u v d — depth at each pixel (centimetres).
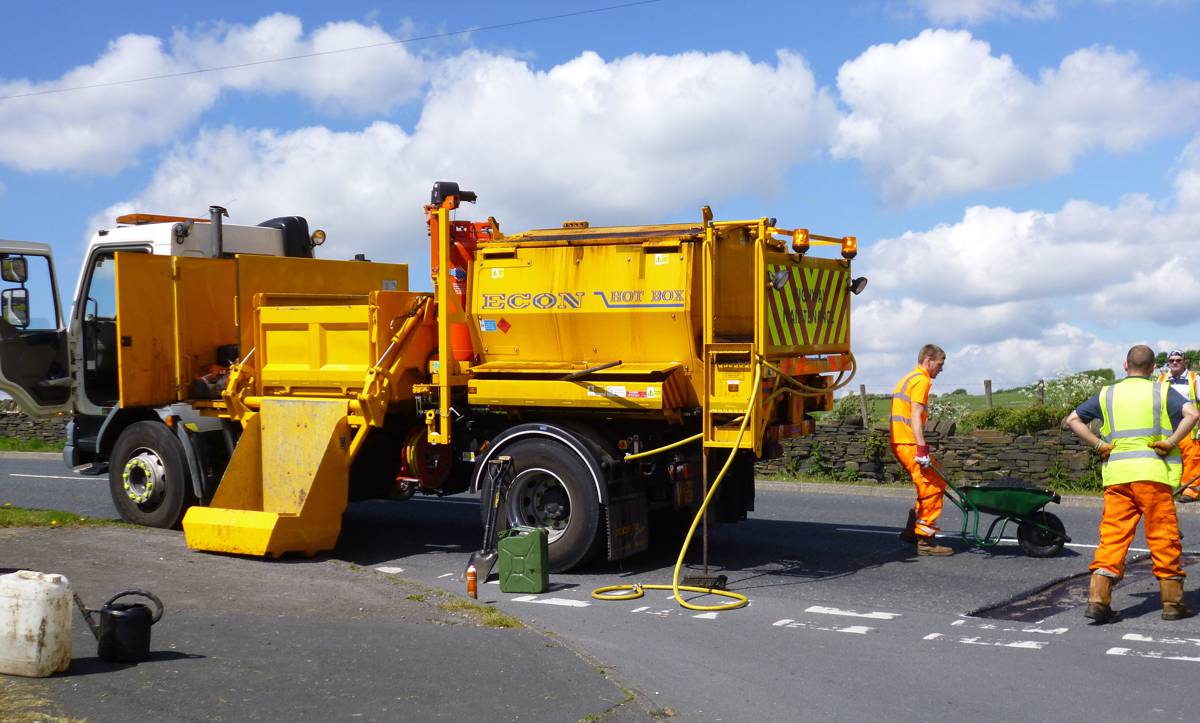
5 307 1147
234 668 598
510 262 983
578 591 890
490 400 978
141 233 1200
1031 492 1005
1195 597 840
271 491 1027
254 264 1134
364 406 1008
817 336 1030
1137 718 561
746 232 992
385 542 1129
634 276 934
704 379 911
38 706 521
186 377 1137
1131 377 779
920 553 1045
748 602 845
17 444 2267
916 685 621
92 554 931
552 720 532
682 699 595
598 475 932
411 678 590
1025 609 820
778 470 1694
